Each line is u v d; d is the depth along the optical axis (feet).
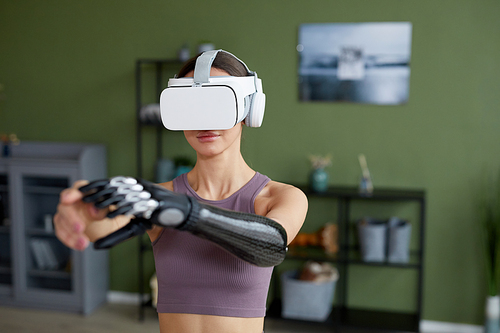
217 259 2.61
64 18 11.82
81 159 10.66
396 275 10.48
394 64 10.09
